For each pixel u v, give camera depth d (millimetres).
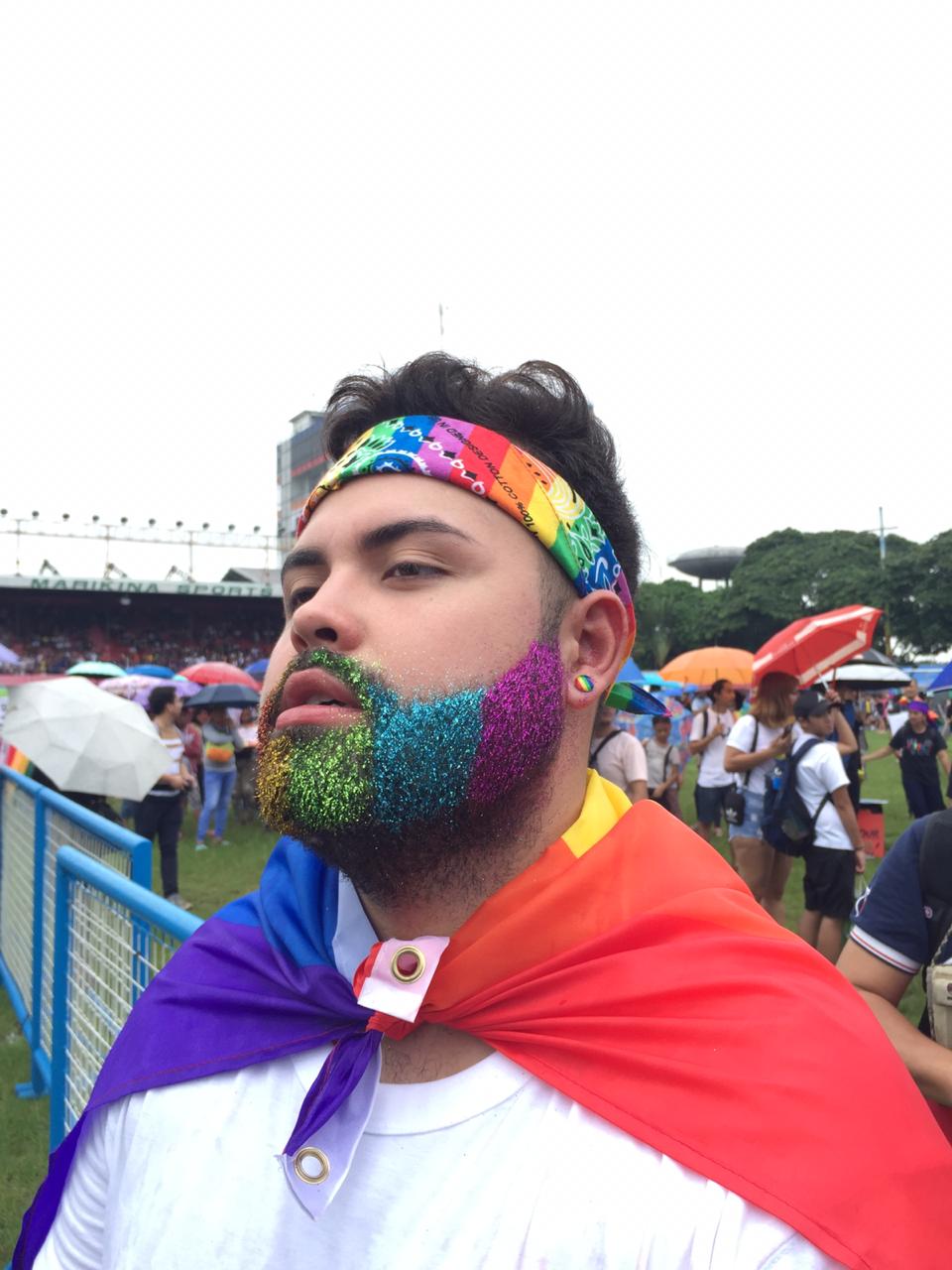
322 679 776
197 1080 898
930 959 1639
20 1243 1081
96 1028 2422
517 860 835
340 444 1053
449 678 775
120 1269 837
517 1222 696
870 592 44406
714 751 6766
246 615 43812
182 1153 858
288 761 762
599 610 922
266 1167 814
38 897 3979
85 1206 987
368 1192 753
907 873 1654
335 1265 740
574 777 895
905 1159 682
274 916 966
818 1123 681
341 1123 773
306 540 883
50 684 5289
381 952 805
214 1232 797
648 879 844
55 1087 2814
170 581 40125
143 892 1985
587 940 806
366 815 744
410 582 812
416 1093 779
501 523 843
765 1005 749
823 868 4406
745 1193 661
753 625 51469
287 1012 881
